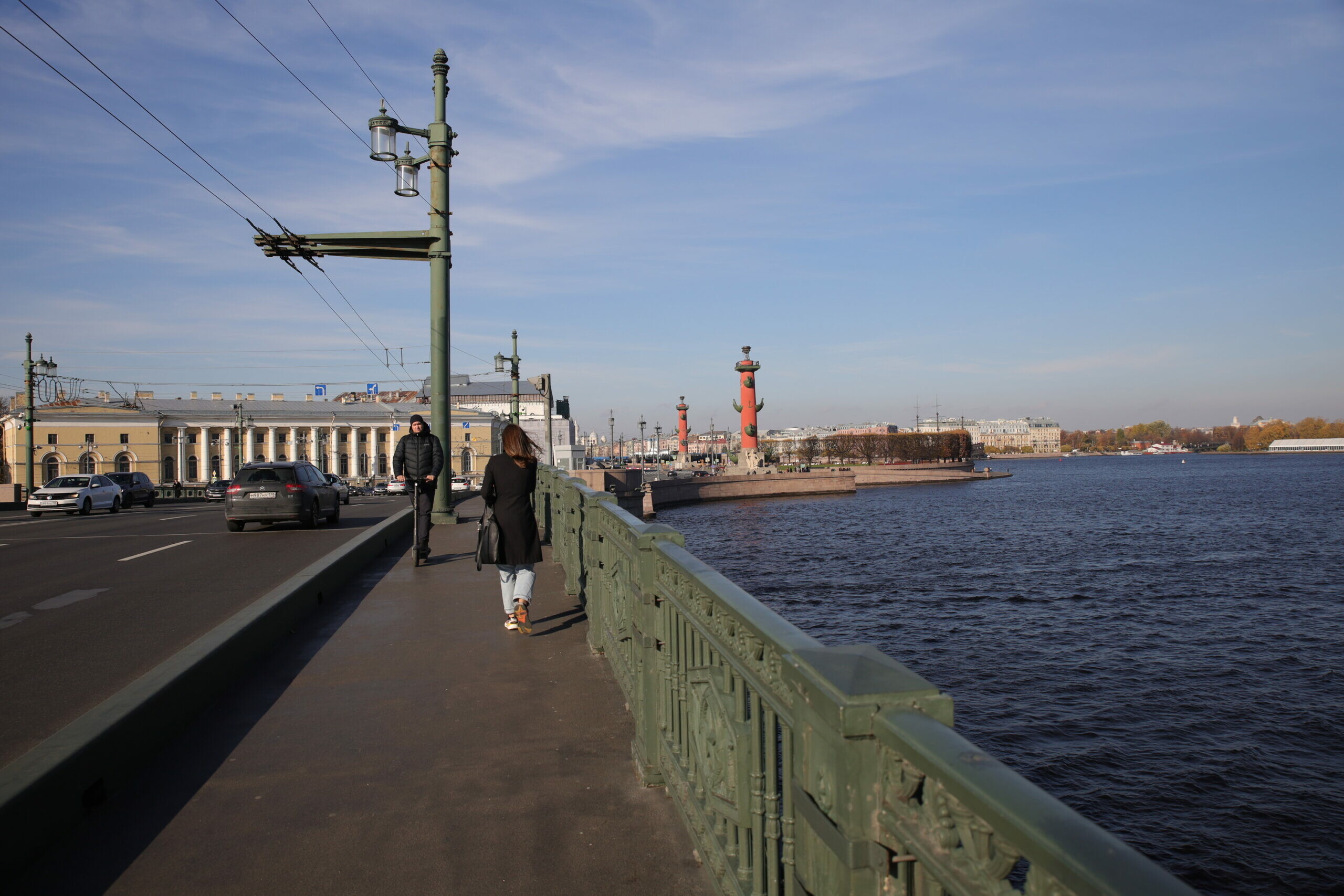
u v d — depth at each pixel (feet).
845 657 5.87
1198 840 41.47
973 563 132.26
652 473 347.15
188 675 16.33
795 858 6.84
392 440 350.84
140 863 10.76
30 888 10.13
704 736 9.62
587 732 15.49
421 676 19.36
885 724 5.06
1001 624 87.45
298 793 12.92
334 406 355.15
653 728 12.87
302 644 22.68
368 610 27.17
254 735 15.57
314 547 49.49
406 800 12.60
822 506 273.54
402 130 50.21
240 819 12.02
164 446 299.99
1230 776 48.19
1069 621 88.07
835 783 5.47
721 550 157.28
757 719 7.82
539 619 25.29
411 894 9.93
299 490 61.77
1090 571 122.11
